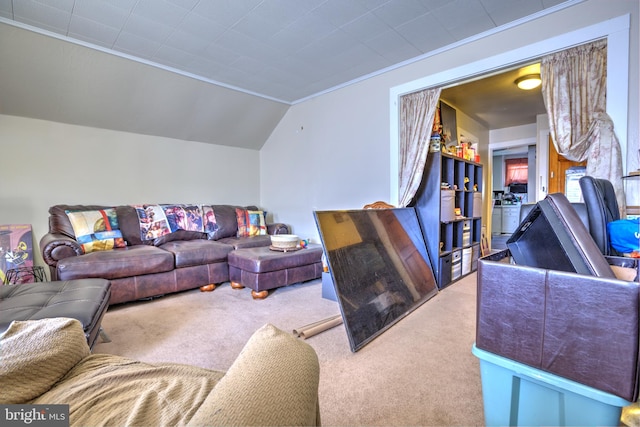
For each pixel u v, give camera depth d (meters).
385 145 3.47
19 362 0.76
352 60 3.21
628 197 2.05
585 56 2.26
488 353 1.09
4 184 3.08
